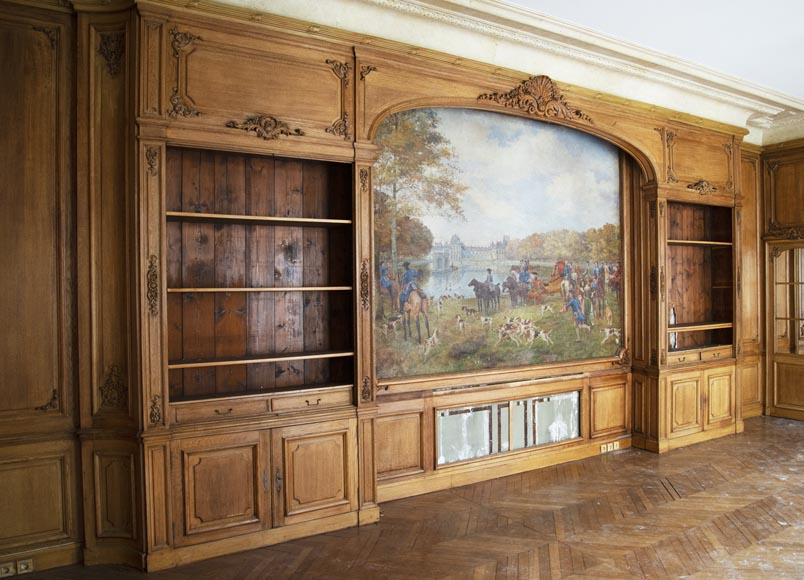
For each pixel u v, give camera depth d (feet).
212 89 12.44
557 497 16.03
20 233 11.88
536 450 18.71
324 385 14.34
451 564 12.04
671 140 20.80
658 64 18.66
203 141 12.29
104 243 12.23
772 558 12.20
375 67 14.46
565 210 19.70
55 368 12.16
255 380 14.08
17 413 11.82
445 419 16.94
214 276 13.61
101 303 12.23
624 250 21.15
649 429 20.72
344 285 14.96
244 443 12.89
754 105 22.72
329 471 13.89
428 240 16.76
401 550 12.75
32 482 11.83
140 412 11.82
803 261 25.88
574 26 16.05
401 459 16.14
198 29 12.32
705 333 23.80
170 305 13.11
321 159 13.83
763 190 25.86
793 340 25.80
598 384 20.38
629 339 21.25
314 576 11.54
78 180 12.14
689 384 21.40
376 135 15.84
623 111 19.44
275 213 14.32
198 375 13.41
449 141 17.19
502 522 14.29
